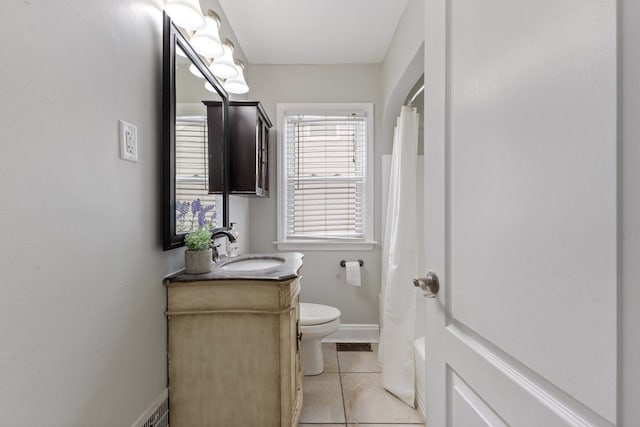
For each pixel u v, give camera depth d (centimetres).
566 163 45
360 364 225
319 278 265
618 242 38
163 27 113
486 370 63
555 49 46
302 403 162
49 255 68
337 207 270
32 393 65
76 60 75
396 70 214
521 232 53
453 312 77
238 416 120
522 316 53
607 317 39
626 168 37
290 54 248
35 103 65
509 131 56
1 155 58
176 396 120
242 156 198
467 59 70
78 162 76
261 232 263
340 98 264
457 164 74
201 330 120
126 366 95
